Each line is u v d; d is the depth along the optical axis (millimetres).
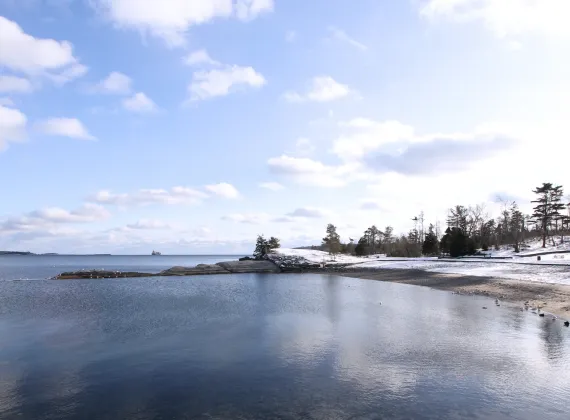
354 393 13836
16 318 29516
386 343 20719
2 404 13211
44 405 13086
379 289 49969
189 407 12797
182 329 24938
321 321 27375
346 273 82688
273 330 24422
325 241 119750
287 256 103062
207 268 90938
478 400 13094
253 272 92375
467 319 27016
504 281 45688
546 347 19516
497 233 103500
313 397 13516
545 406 12586
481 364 16938
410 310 31531
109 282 67312
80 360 18234
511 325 24750
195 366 17156
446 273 60750
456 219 102875
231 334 23344
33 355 19109
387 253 124188
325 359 17969
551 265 51438
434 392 13844
